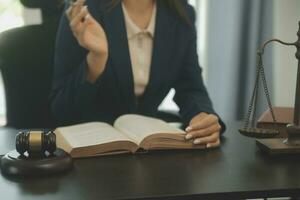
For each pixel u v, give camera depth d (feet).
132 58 4.68
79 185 2.30
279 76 8.30
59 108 4.27
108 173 2.53
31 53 5.17
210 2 7.93
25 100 5.21
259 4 7.93
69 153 2.79
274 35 8.16
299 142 2.97
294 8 8.21
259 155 2.98
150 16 4.82
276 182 2.39
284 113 3.51
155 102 4.86
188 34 4.86
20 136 2.56
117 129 3.45
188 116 4.06
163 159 2.87
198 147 3.14
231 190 2.25
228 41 7.97
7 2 7.83
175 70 4.77
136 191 2.21
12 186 2.27
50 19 5.28
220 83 8.06
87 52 4.11
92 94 4.07
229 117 8.05
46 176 2.43
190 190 2.24
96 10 4.62
